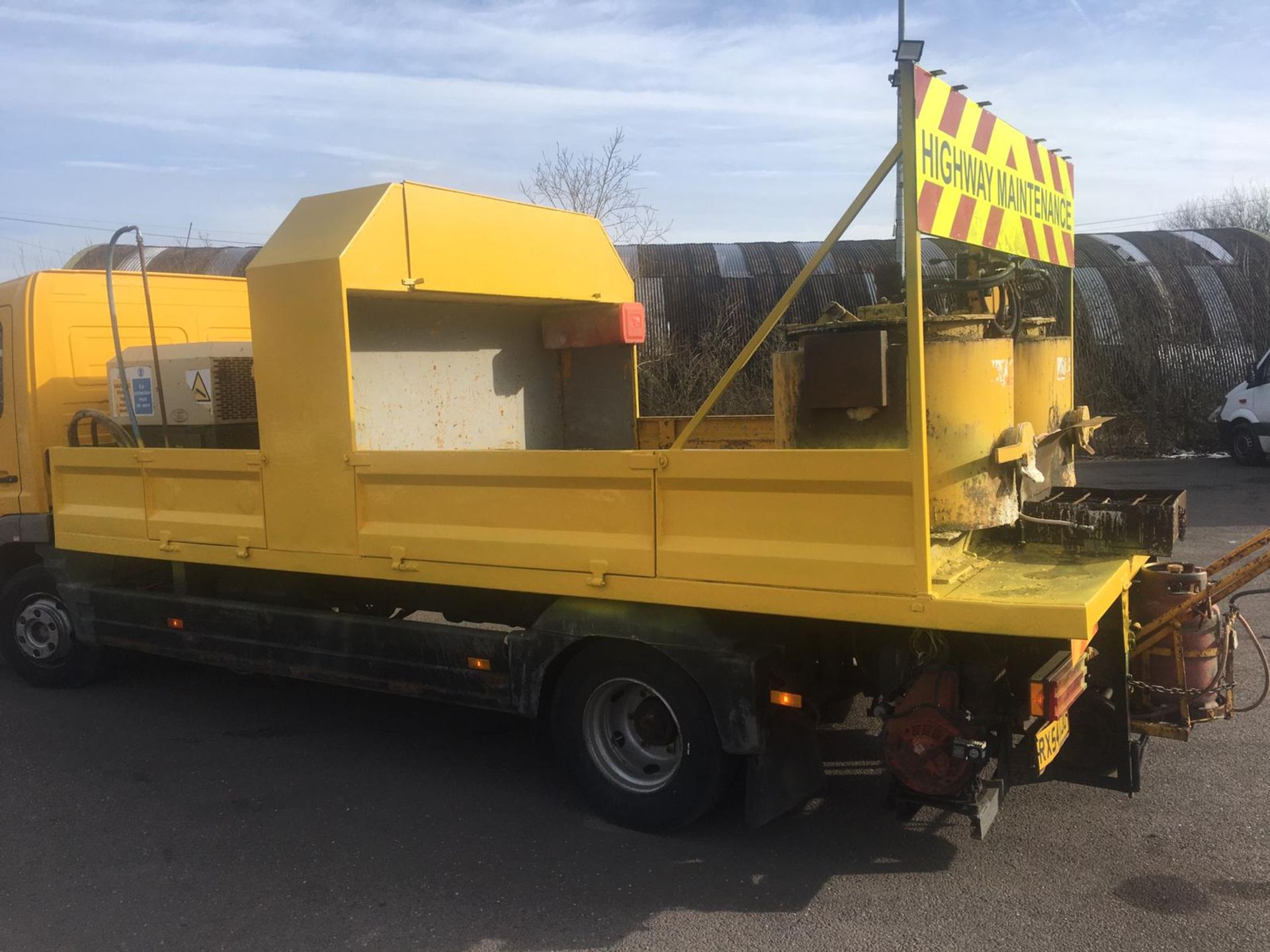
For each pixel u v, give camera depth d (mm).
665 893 3684
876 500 3291
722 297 18391
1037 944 3260
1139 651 4219
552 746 5234
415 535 4242
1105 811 4203
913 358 3164
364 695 6148
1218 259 18734
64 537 5645
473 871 3893
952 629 3199
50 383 5910
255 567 4746
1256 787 4379
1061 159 4684
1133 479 14016
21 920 3584
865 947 3289
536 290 5375
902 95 3104
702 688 3805
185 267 19703
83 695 6180
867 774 4707
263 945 3410
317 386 4383
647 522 3736
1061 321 12234
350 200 4500
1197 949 3201
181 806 4543
